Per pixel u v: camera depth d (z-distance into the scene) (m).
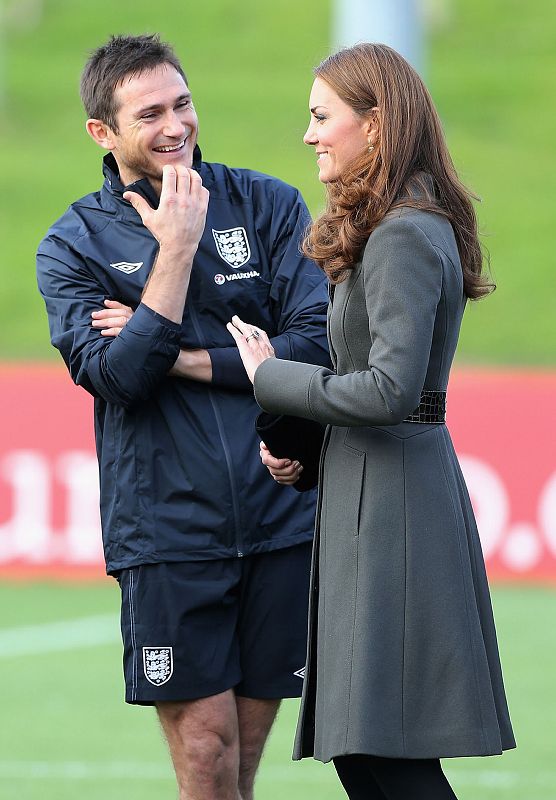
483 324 62.53
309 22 104.69
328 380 11.09
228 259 13.36
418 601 11.03
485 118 86.56
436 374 11.32
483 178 77.81
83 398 33.00
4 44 105.44
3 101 95.31
